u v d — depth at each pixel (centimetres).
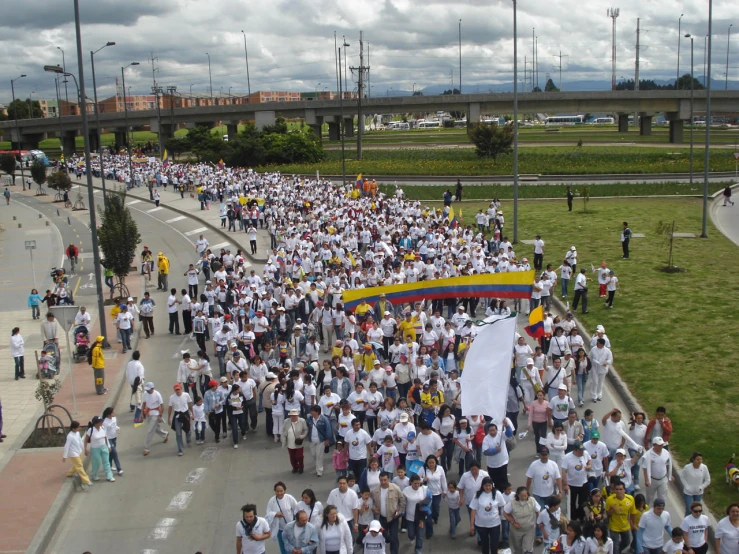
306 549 1148
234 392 1833
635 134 13312
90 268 4391
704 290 3042
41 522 1470
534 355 1894
